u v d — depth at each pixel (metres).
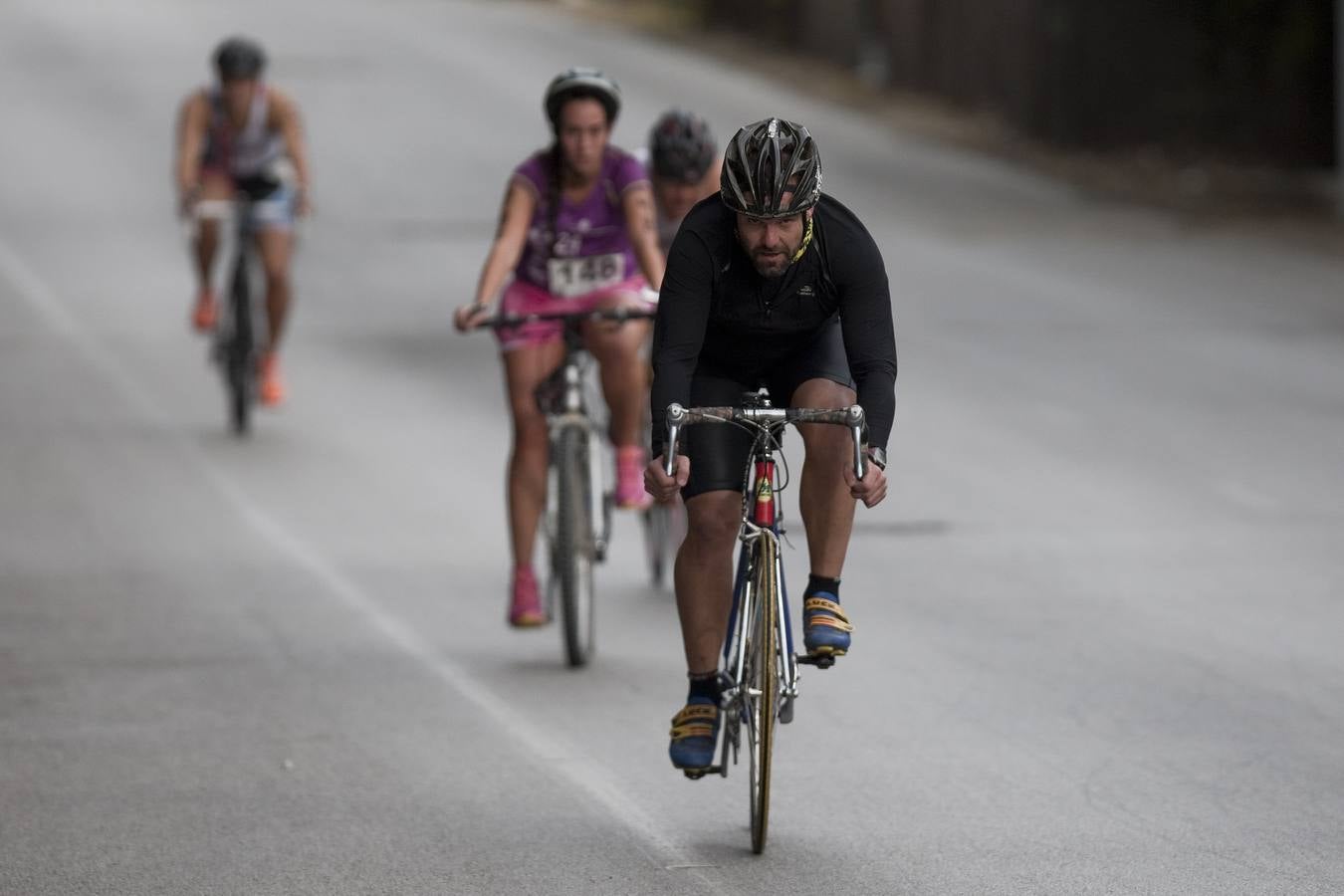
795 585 32.22
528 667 27.89
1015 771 22.47
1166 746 23.36
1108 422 46.09
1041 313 61.28
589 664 27.98
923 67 110.94
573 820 20.91
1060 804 21.19
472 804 21.48
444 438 45.75
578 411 28.23
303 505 39.19
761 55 126.38
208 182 45.97
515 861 19.55
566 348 28.36
